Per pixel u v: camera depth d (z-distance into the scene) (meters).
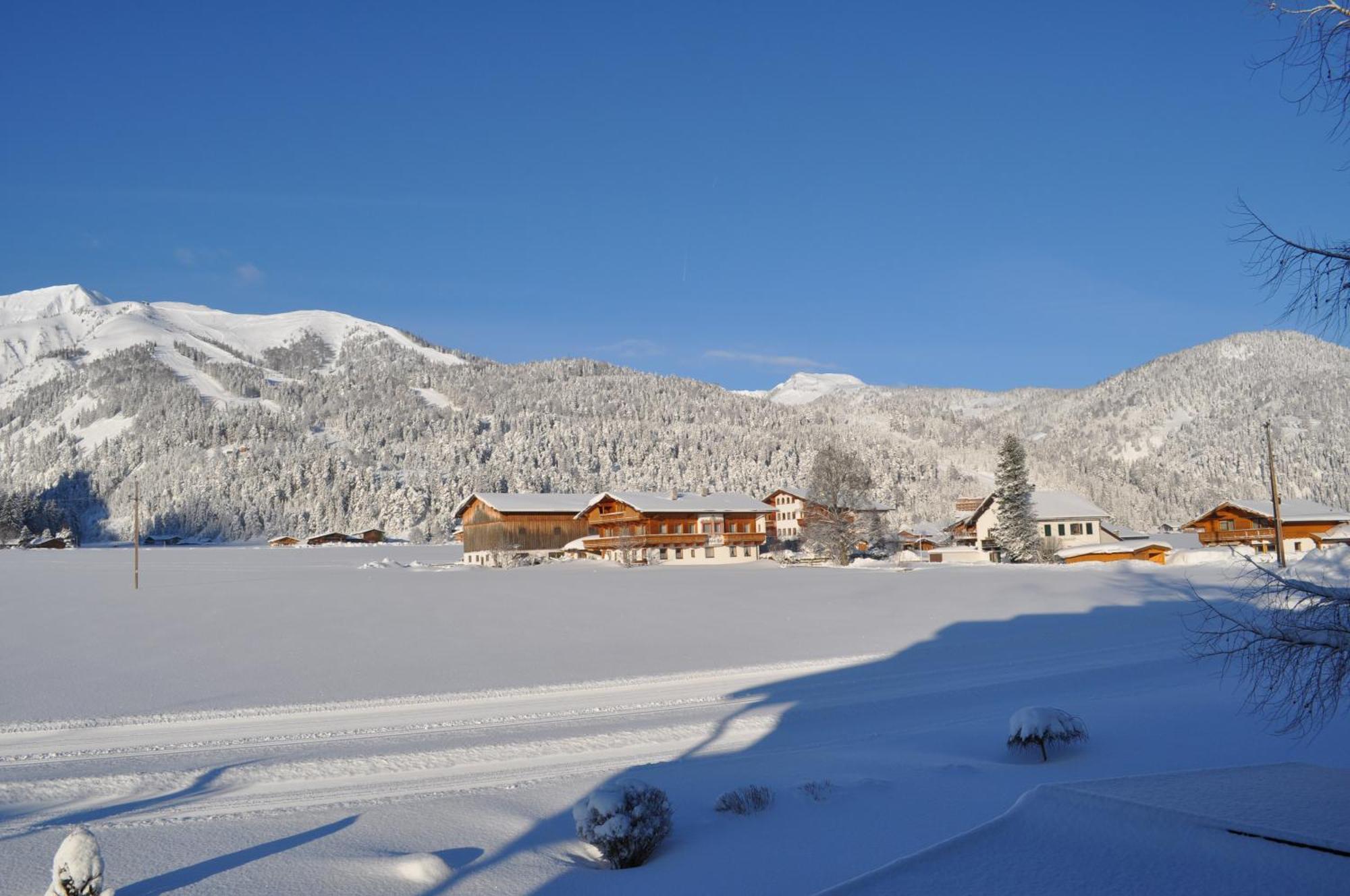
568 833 12.84
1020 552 86.00
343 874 10.79
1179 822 10.20
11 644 34.66
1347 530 78.25
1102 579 57.19
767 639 37.28
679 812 13.88
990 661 31.08
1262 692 22.81
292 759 17.98
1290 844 9.52
